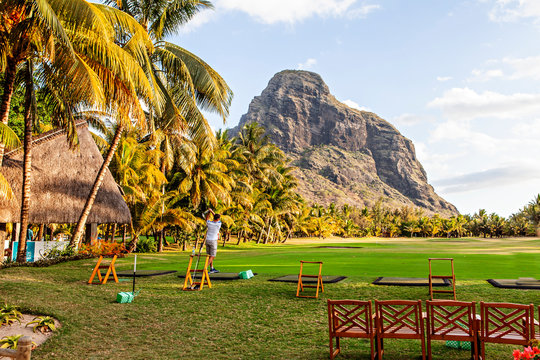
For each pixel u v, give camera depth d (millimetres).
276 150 55719
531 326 5027
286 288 10508
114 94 13352
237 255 25953
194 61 18266
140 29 13969
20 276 11734
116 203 21500
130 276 12578
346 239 105938
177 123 17797
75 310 8031
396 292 9758
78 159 20422
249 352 6098
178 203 36000
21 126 23438
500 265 16125
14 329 6785
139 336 6832
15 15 11508
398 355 6016
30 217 17047
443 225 141000
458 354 6020
